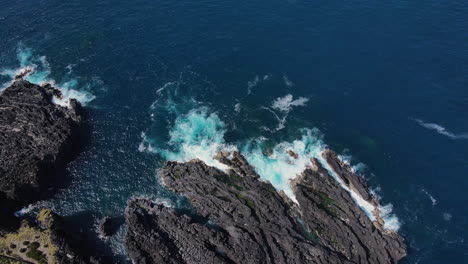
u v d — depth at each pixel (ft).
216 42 427.33
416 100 367.04
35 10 476.95
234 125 348.59
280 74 393.29
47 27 451.53
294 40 428.56
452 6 472.85
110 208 297.33
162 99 372.17
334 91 376.68
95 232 283.38
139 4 483.51
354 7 472.03
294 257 260.42
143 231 273.33
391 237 274.16
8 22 457.68
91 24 453.99
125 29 445.78
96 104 367.86
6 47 425.69
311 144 332.19
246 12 465.06
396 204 294.87
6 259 253.65
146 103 369.09
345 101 367.86
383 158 322.96
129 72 397.80
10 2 490.49
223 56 412.16
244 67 400.67
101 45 426.92
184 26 447.42
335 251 267.18
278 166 315.78
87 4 485.97
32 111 341.21
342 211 285.84
